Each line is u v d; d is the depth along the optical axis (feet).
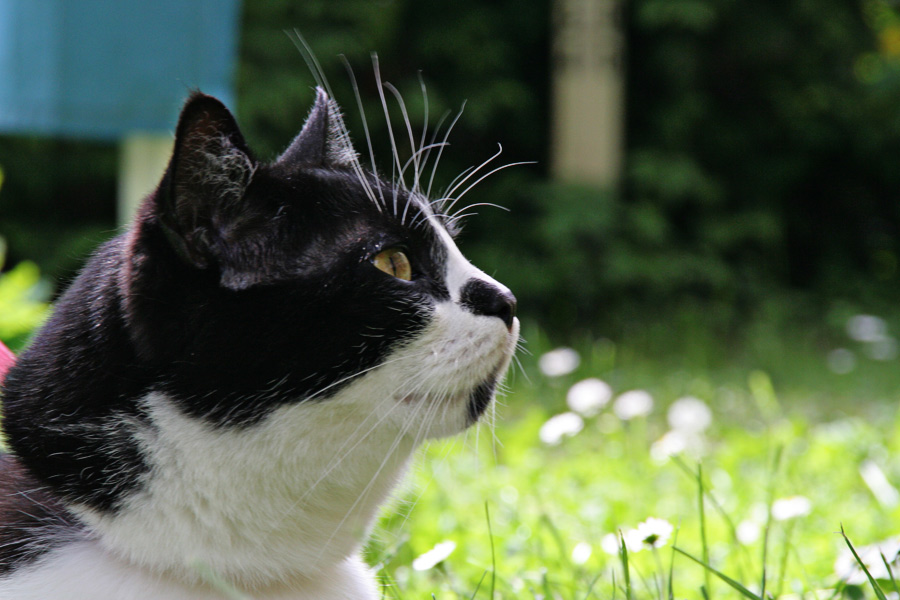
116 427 7.91
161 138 20.04
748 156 40.16
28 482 8.59
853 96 39.83
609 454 19.51
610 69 34.96
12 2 17.67
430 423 8.37
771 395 24.50
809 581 11.86
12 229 31.37
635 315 35.45
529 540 13.82
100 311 8.00
